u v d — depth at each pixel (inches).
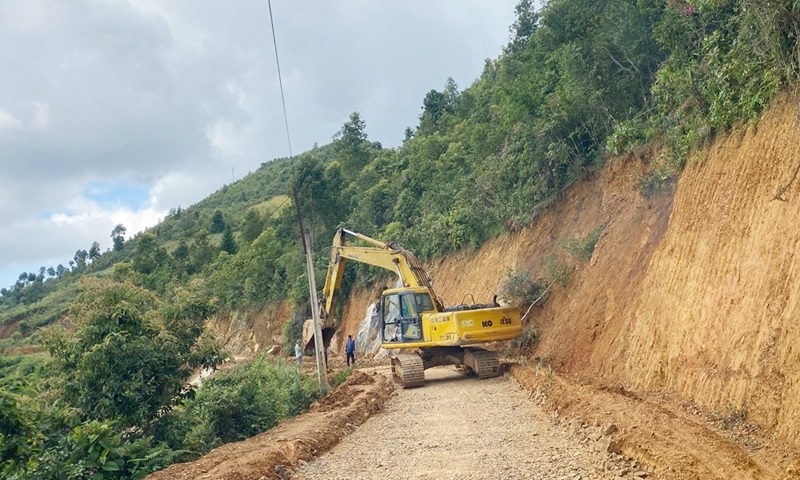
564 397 539.2
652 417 428.1
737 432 380.5
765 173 462.9
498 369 796.6
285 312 2142.0
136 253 3329.2
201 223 4247.0
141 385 568.7
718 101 556.1
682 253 564.1
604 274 772.6
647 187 753.0
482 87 2263.8
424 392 741.9
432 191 1723.7
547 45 1106.1
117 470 461.7
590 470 353.4
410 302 855.7
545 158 1038.4
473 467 387.9
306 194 2198.6
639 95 903.1
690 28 673.6
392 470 400.5
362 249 984.9
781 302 394.9
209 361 644.7
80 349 579.8
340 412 600.1
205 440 615.8
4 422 448.1
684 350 505.0
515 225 1128.8
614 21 920.3
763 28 466.0
